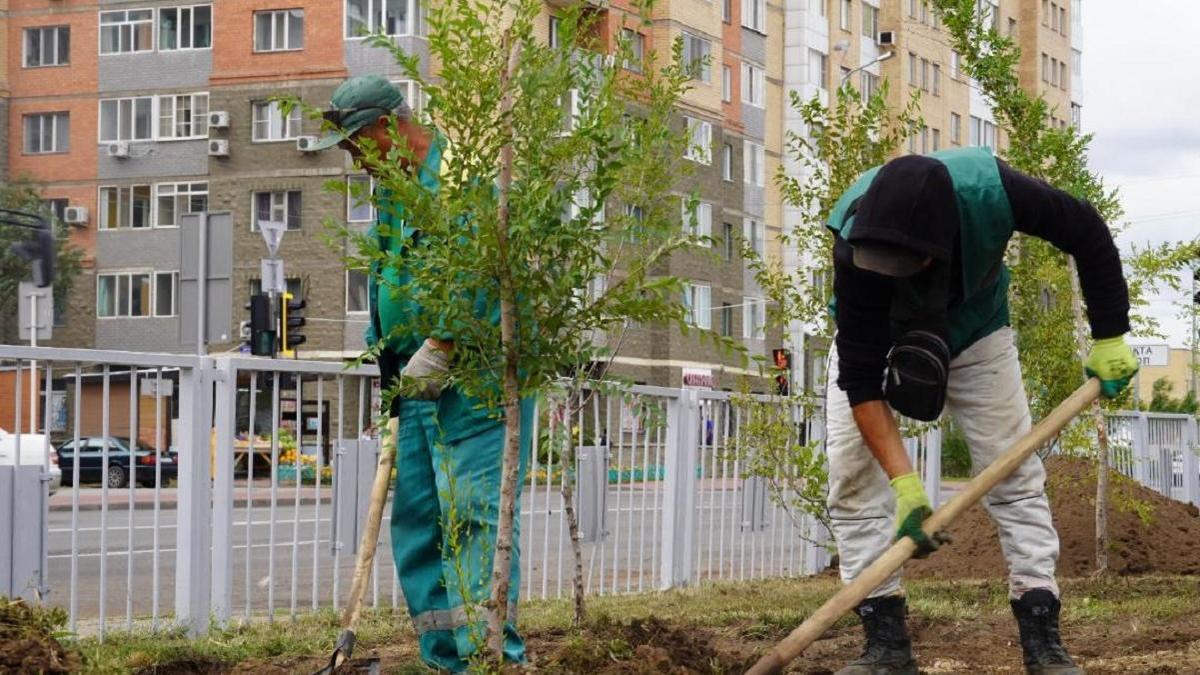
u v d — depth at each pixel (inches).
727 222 2134.6
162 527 295.7
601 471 390.0
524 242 180.4
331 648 270.7
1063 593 386.9
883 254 179.5
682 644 223.8
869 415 190.7
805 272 382.9
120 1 1919.3
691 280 186.4
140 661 254.4
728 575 445.7
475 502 205.8
